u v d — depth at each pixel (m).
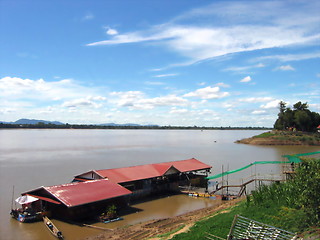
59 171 62.12
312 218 16.84
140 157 89.62
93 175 41.78
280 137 140.88
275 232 16.03
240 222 18.30
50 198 32.75
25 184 49.25
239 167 68.69
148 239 23.09
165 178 47.59
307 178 17.86
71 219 31.67
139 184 42.94
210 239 19.22
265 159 83.75
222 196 41.09
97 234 27.80
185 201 40.53
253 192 27.56
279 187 26.70
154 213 34.78
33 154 94.81
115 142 161.12
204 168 52.31
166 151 110.69
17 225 30.20
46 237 27.14
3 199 39.88
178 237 21.30
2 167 66.31
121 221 31.77
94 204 33.69
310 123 141.62
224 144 153.12
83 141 166.12
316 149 114.75
